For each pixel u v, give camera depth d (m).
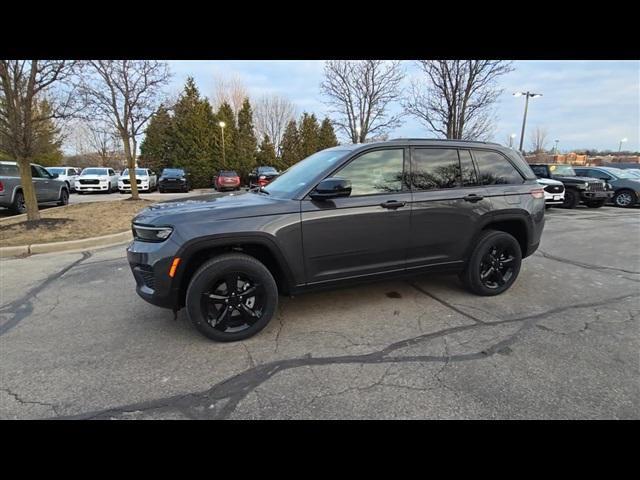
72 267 5.59
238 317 3.29
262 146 35.97
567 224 10.05
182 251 3.01
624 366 2.82
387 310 3.91
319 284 3.50
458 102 11.20
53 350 3.08
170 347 3.13
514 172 4.43
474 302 4.13
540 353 3.01
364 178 3.62
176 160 30.70
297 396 2.47
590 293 4.47
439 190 3.93
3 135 7.66
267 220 3.21
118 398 2.46
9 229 7.72
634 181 14.62
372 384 2.60
